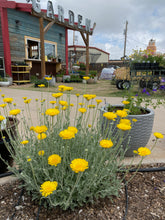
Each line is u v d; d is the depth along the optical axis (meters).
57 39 14.55
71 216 1.32
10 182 1.71
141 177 1.80
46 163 1.42
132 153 2.18
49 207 1.35
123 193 1.58
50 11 9.66
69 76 13.66
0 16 9.84
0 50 10.55
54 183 0.92
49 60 13.46
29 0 8.84
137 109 2.38
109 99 6.44
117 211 1.38
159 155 2.24
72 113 4.20
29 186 1.41
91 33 14.15
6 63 10.46
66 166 1.48
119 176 1.82
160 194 1.56
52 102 1.51
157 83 7.95
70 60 23.75
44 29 9.71
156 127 3.40
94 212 1.36
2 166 1.83
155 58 8.35
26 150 1.59
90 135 1.66
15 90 8.40
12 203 1.44
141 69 7.83
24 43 11.39
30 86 10.21
